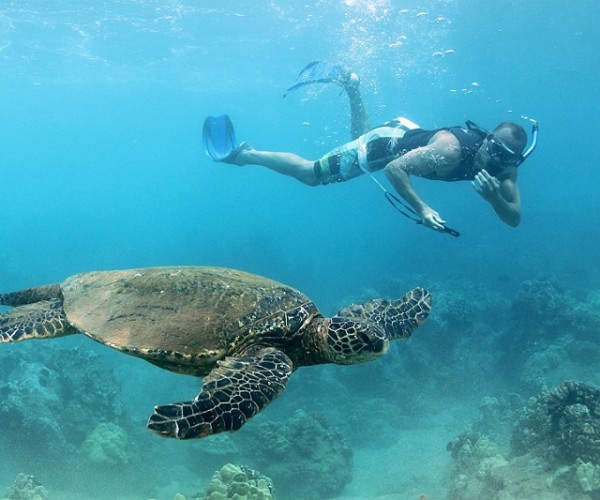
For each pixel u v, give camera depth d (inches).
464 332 768.9
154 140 4306.1
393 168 308.3
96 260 1800.0
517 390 658.8
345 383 713.0
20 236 2549.2
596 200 2613.2
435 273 1408.7
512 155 290.2
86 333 174.7
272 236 2573.8
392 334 197.2
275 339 179.5
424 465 530.3
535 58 2160.4
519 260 1423.5
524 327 721.6
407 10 1243.8
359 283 1414.9
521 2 1373.0
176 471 538.3
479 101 3095.5
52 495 456.8
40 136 3762.3
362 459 567.2
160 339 165.3
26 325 192.5
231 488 270.1
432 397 690.8
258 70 1828.2
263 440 514.0
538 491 314.2
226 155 478.9
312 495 473.1
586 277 1176.2
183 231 2955.2
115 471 489.1
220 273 196.9
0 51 1451.8
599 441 306.3
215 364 167.9
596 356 621.9
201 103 2583.7
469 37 1652.3
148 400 695.7
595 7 1529.3
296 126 3688.5
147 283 186.2
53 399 529.7
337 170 404.8
